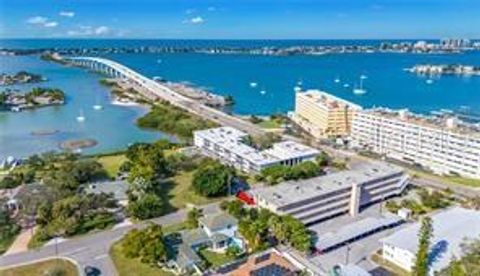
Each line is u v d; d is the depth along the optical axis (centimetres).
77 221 13225
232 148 19800
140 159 17662
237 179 17150
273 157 18675
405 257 11556
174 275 10944
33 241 12506
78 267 11244
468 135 18838
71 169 16650
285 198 13675
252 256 11906
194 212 13825
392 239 12112
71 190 15375
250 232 12275
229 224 12962
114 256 11781
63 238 12731
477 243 10600
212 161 18750
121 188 15750
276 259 11700
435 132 19750
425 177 18650
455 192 16925
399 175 16350
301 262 11738
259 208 13838
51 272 10656
